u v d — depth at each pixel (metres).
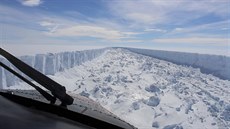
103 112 7.62
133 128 6.72
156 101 185.12
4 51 5.14
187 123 158.12
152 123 149.00
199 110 189.62
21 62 5.21
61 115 5.90
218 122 169.62
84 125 5.44
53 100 5.94
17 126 3.93
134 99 189.50
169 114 163.75
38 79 5.27
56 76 194.12
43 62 176.50
